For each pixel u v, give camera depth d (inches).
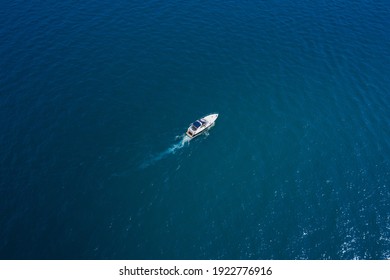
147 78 3425.2
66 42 3794.3
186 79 3442.4
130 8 4365.2
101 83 3334.2
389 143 2861.7
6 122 2906.0
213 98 3248.0
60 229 2267.5
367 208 2422.5
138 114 3051.2
